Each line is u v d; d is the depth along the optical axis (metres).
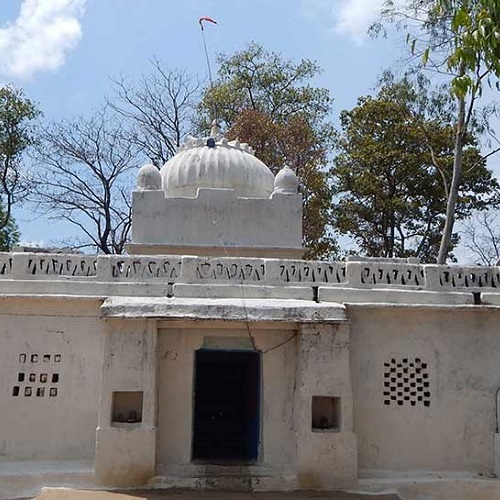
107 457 9.09
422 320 10.39
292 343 10.11
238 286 10.19
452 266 10.73
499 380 10.35
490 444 10.15
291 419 9.94
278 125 24.94
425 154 24.39
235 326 9.88
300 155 24.33
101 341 9.98
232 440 12.34
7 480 9.07
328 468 9.40
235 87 27.17
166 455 9.66
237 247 12.75
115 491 8.90
